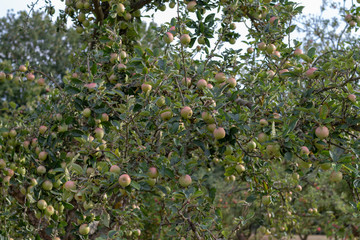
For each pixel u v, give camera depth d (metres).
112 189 2.80
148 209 6.55
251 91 3.33
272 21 3.88
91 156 3.19
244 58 4.32
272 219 4.76
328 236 8.19
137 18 5.17
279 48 3.74
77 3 4.63
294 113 2.79
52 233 3.58
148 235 6.96
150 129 3.28
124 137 3.23
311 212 6.29
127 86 3.72
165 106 3.12
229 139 2.82
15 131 4.41
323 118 2.52
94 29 4.76
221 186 8.80
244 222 3.08
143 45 5.52
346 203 7.87
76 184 2.72
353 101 2.61
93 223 4.50
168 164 2.90
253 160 4.17
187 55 4.18
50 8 4.94
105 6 4.84
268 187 3.78
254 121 3.07
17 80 4.34
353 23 4.19
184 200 2.69
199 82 3.17
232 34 4.34
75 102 3.34
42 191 3.67
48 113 4.05
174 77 3.33
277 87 3.03
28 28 5.03
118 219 3.74
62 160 3.67
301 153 2.48
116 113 3.45
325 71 2.83
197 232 2.91
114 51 4.00
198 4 4.19
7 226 4.40
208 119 2.80
